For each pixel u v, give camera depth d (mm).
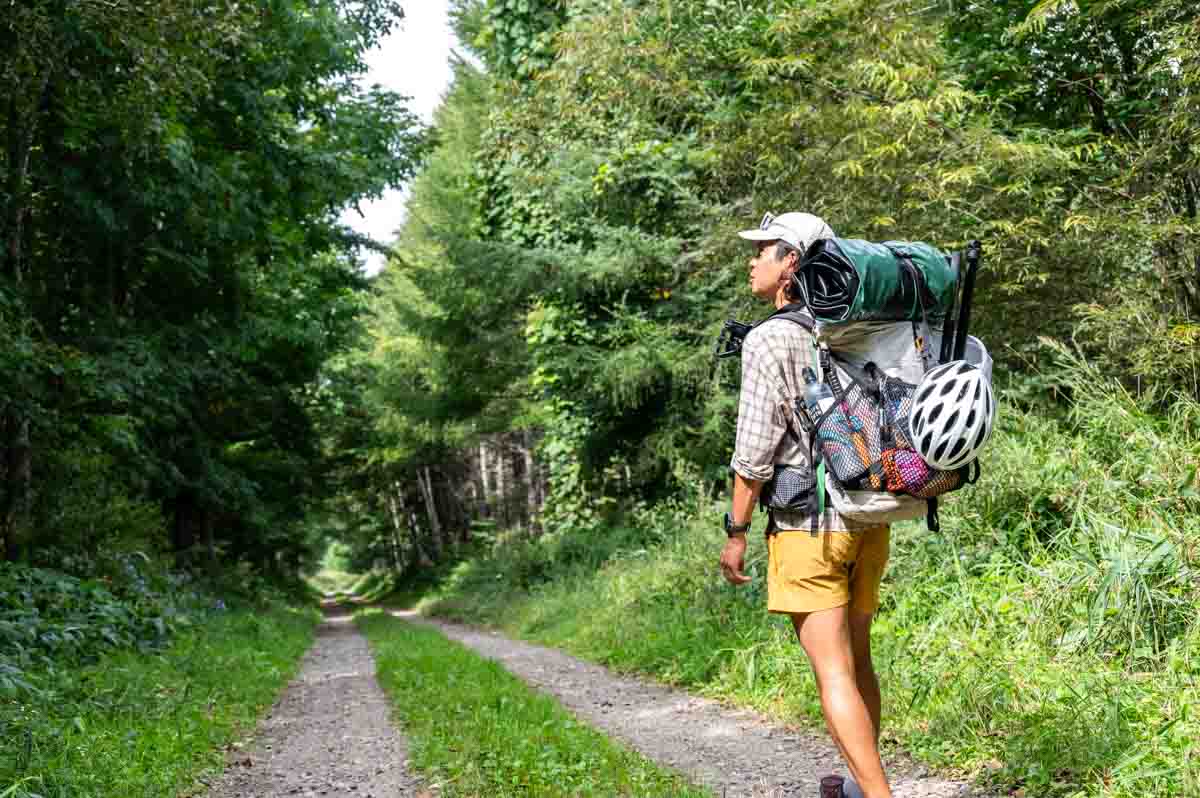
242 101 14352
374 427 34469
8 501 11406
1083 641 4738
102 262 14344
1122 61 8344
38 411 11141
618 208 14727
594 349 15773
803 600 2947
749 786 4262
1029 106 9305
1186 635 4461
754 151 9102
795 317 3006
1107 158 7938
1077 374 6801
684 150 13055
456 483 42562
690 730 5730
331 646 16016
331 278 20531
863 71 8047
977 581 5852
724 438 14359
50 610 9305
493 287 16625
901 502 2795
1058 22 8453
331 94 16766
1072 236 7254
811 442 2887
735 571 3090
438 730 5590
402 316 24391
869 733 2838
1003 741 4113
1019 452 6543
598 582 14172
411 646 12094
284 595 29750
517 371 24094
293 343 18578
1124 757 3494
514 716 5820
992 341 8188
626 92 10773
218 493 21797
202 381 16406
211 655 9898
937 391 2676
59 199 12742
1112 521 5477
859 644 3176
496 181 19047
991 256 7363
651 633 9258
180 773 4926
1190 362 6367
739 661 7016
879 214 8086
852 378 2855
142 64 9219
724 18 10875
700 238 11086
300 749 5859
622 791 4133
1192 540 4879
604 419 17375
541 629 14430
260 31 13602
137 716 6215
